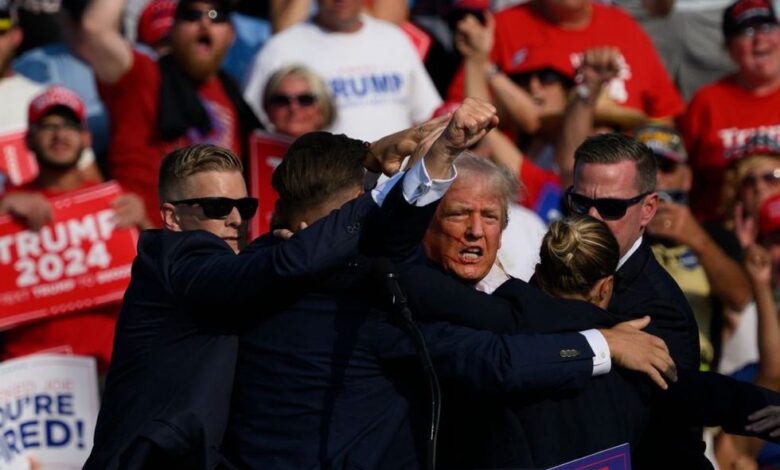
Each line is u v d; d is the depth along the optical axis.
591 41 29.16
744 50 29.20
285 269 13.39
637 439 14.46
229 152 16.05
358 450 13.72
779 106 29.09
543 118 27.95
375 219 13.35
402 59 27.78
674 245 25.27
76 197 24.80
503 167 16.08
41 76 27.69
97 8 25.81
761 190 27.72
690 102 29.83
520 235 25.02
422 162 13.08
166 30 28.47
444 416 14.61
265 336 14.06
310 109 26.03
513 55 29.12
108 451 14.20
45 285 24.66
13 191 25.25
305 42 27.50
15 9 27.55
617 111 27.42
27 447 23.89
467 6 28.03
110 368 14.84
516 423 14.17
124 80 26.00
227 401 14.18
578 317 14.56
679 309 16.30
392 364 14.01
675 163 25.61
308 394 13.88
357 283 13.90
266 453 13.95
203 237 14.70
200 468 13.92
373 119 27.34
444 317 14.30
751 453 23.92
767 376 24.64
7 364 23.92
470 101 12.93
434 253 15.66
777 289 25.88
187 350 14.33
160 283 14.42
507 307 14.49
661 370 14.28
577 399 14.17
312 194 14.36
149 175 26.08
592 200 17.45
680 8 31.48
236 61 29.34
